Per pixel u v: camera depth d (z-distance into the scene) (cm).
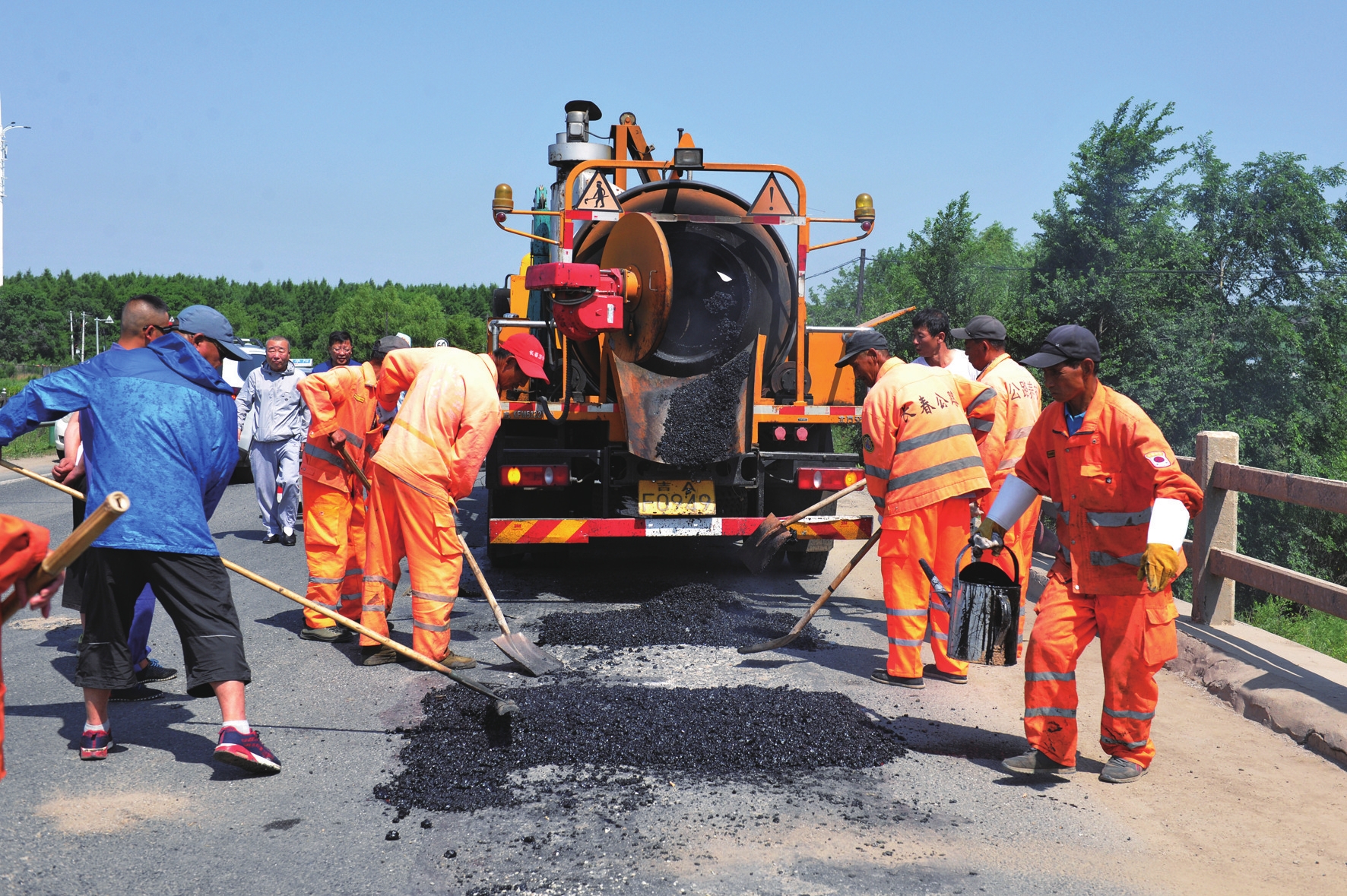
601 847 321
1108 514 376
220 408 406
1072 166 2742
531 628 623
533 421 731
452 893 291
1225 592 587
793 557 800
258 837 328
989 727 449
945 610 519
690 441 681
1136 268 2655
